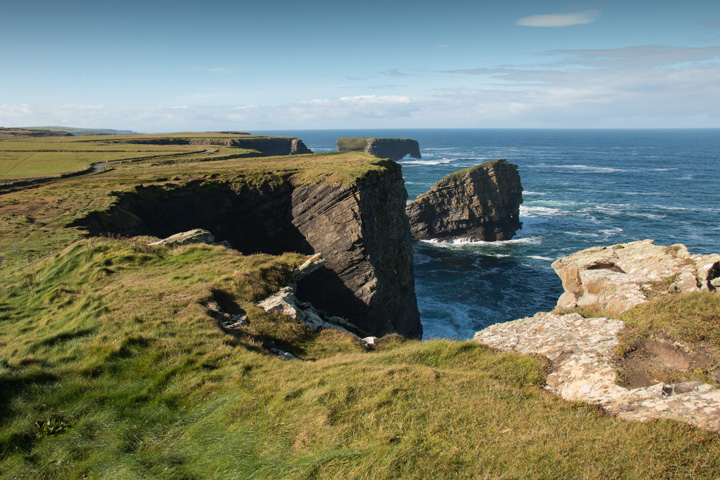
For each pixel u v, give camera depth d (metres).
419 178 149.12
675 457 6.95
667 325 11.11
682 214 94.88
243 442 9.12
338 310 45.34
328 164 63.50
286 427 9.49
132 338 13.54
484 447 8.02
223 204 51.81
